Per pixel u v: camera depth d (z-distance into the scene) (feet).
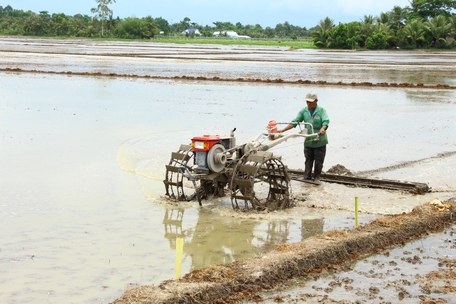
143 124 60.18
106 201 33.91
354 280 22.71
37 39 372.17
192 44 367.04
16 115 64.34
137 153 46.70
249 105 76.28
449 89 104.68
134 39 445.78
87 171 40.73
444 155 47.52
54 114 65.92
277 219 31.32
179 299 19.63
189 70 137.18
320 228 29.63
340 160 45.65
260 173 34.14
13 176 38.68
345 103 80.69
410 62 191.31
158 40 441.27
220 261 24.75
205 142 32.60
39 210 31.63
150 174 40.34
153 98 82.89
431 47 342.03
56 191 35.53
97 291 21.34
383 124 62.85
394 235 27.45
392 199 34.94
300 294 21.30
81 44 295.28
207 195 35.63
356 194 36.24
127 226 29.50
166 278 22.71
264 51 268.41
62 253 25.26
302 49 321.73
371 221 30.27
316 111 38.50
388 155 47.39
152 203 33.99
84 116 64.95
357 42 342.23
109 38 443.32
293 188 37.70
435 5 403.54
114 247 26.27
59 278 22.48
